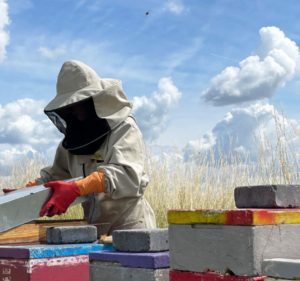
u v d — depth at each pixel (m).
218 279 1.39
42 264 1.74
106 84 2.58
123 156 2.43
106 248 1.96
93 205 2.62
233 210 1.36
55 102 2.49
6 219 1.97
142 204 2.61
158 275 1.56
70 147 2.48
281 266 1.25
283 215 1.42
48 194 2.21
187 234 1.48
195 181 5.42
